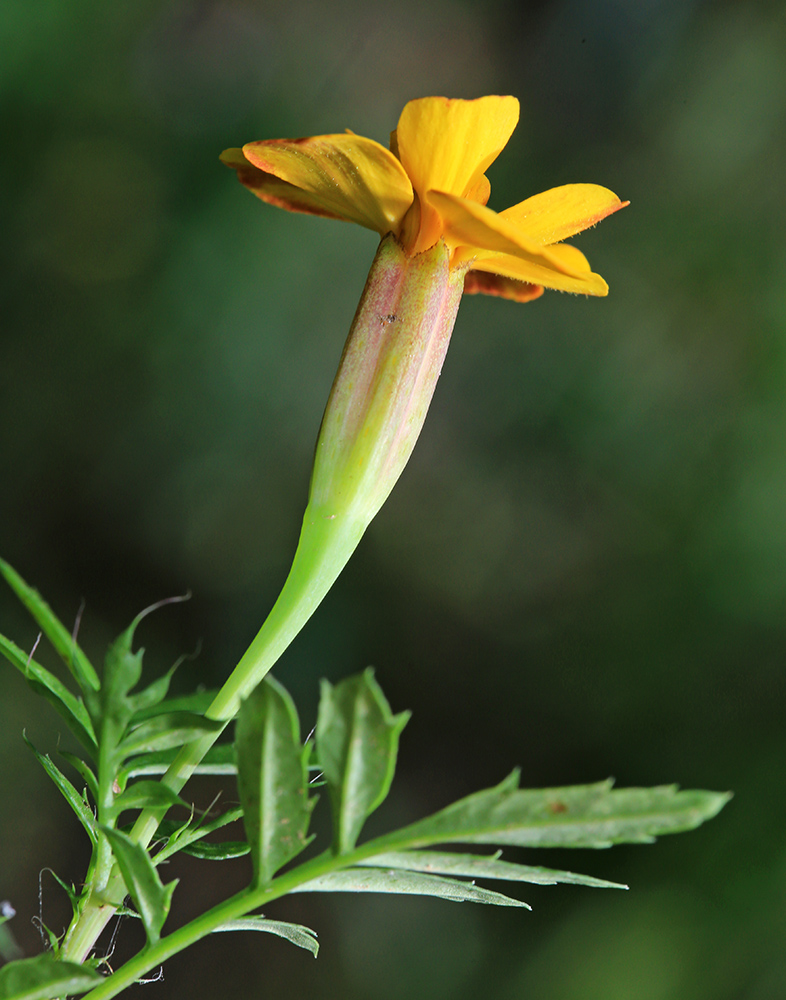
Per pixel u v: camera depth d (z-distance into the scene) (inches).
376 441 12.1
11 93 51.1
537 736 53.1
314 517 12.1
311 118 56.0
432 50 60.4
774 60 54.7
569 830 10.9
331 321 53.7
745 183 54.2
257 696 11.0
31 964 11.0
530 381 55.4
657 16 57.9
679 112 56.3
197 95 54.8
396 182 12.1
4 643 11.6
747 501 49.7
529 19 61.4
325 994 44.8
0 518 52.2
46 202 53.4
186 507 53.1
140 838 11.5
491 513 56.2
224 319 51.7
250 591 53.7
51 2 50.4
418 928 46.3
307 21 57.4
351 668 53.5
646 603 51.9
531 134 59.2
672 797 10.9
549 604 55.3
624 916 40.9
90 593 53.1
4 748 44.3
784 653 47.3
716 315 53.1
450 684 55.4
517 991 41.5
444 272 12.2
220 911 11.1
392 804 51.7
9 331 53.6
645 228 55.4
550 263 11.6
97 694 11.2
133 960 11.2
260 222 51.8
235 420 52.6
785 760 43.8
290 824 11.1
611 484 53.8
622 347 54.2
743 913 39.0
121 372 53.5
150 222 53.7
